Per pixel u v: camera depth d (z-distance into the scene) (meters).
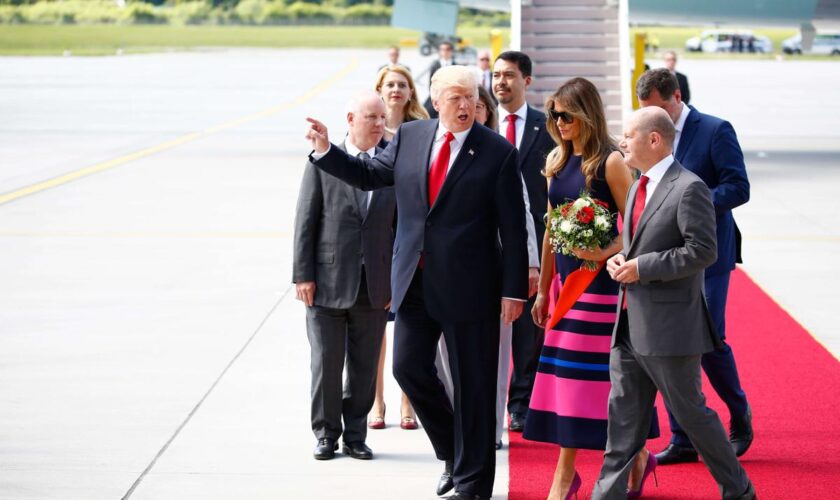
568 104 11.48
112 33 194.12
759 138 55.56
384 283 12.93
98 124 61.69
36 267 24.22
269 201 33.75
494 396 11.58
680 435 12.95
